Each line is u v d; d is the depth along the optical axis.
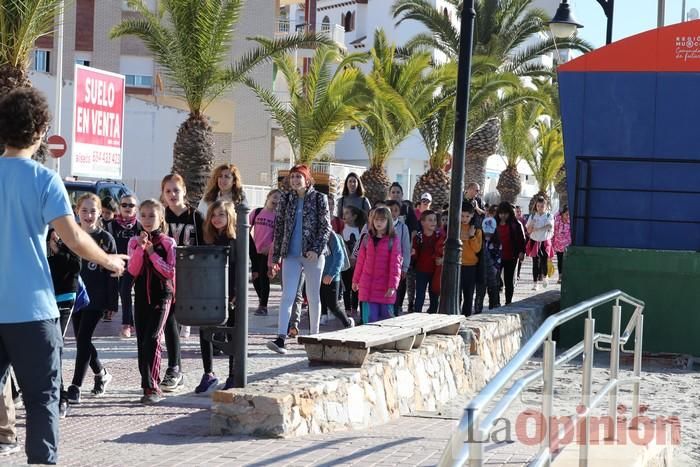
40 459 6.05
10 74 19.53
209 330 9.77
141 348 10.51
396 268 14.84
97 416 9.82
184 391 11.28
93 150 23.45
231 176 13.82
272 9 48.19
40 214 6.10
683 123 17.11
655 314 16.50
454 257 14.18
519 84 34.97
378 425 10.23
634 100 17.34
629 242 17.42
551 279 34.06
